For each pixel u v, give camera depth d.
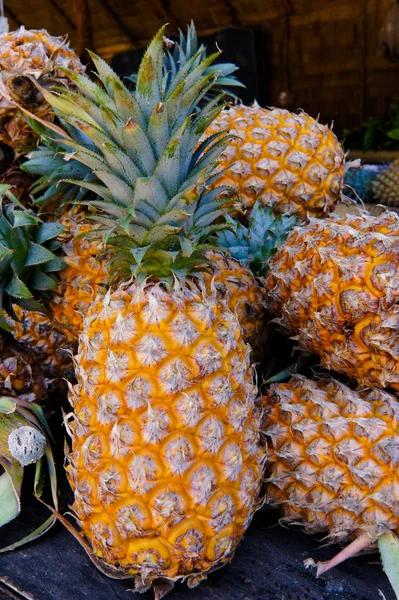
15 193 0.78
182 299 0.50
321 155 0.72
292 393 0.57
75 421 0.51
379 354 0.52
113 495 0.48
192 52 0.82
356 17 2.59
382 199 2.27
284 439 0.55
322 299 0.53
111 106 0.51
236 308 0.60
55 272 0.62
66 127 0.64
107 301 0.50
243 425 0.50
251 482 0.51
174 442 0.47
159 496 0.47
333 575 0.54
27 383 0.64
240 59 2.57
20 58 0.70
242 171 0.69
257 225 0.67
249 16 2.74
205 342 0.49
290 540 0.57
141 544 0.49
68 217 0.66
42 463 0.61
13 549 0.56
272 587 0.52
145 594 0.52
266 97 2.99
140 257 0.49
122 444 0.47
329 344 0.55
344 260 0.52
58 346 0.66
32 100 0.69
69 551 0.56
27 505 0.61
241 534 0.52
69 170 0.65
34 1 2.69
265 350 0.65
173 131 0.51
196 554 0.49
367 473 0.52
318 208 0.73
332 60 2.77
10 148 0.77
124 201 0.51
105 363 0.49
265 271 0.66
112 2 2.71
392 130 2.72
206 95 0.90
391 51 2.51
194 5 2.70
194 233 0.52
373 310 0.51
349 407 0.54
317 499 0.54
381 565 0.55
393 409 0.54
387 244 0.51
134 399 0.47
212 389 0.48
